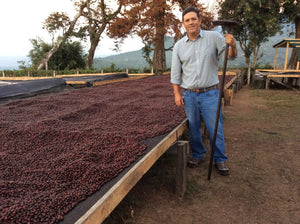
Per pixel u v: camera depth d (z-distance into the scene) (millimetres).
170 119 3023
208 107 2496
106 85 6918
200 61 2381
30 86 6590
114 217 1963
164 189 2402
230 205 2139
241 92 10141
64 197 1327
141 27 17250
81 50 22953
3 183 1429
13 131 2441
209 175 2543
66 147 2090
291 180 2545
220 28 2408
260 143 3670
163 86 6582
